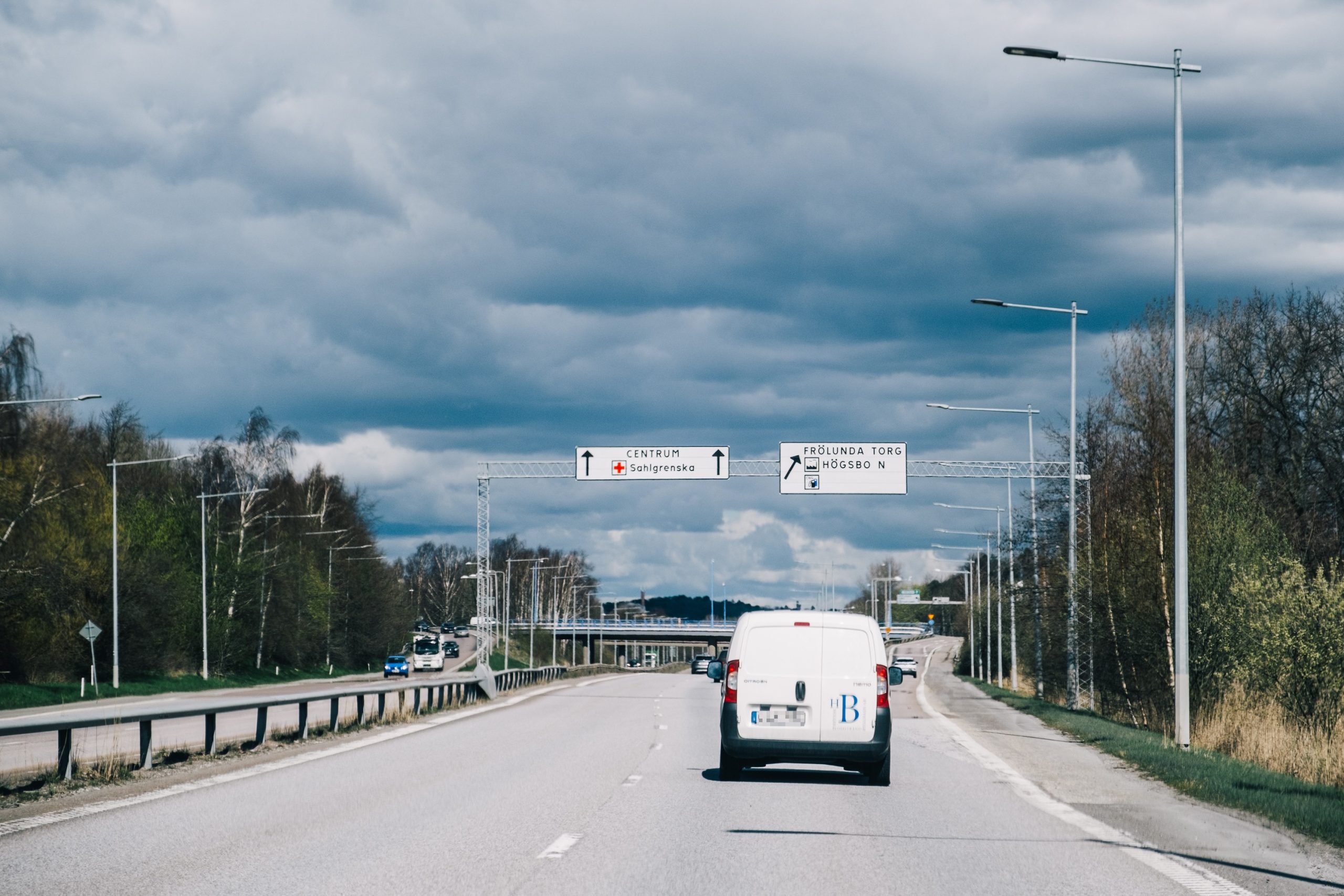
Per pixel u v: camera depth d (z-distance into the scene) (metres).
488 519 45.41
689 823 12.40
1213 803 14.43
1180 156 23.14
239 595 82.38
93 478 67.06
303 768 18.08
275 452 84.00
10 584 52.22
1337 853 10.78
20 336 49.38
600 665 112.25
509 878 9.18
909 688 64.12
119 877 9.13
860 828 12.22
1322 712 22.77
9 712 41.56
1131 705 35.72
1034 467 45.09
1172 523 31.12
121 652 67.56
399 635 124.62
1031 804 14.38
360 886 8.82
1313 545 47.62
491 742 23.83
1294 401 52.62
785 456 43.38
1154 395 32.62
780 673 16.39
